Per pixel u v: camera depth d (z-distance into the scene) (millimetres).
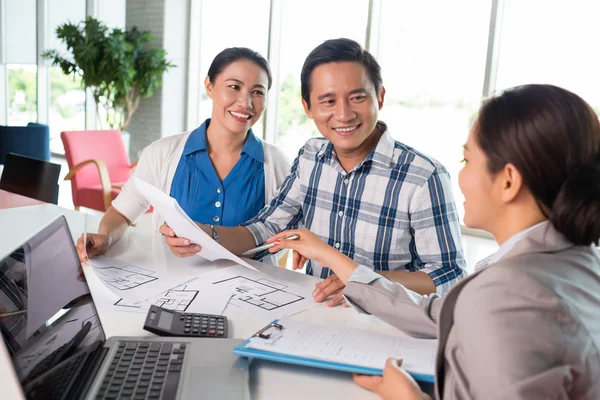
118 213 1854
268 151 1988
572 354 636
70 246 1062
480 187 776
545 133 696
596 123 711
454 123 4832
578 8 4195
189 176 1916
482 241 4758
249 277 1463
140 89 6176
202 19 6477
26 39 8180
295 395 885
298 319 1204
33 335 750
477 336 665
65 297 906
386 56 5102
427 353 985
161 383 867
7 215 1981
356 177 1545
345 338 1047
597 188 681
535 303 647
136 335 1091
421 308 1089
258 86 1854
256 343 996
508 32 4516
